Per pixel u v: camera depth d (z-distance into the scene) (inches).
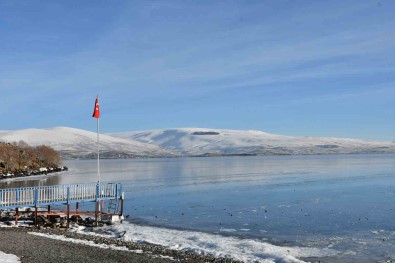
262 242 1296.8
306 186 3110.2
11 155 4987.7
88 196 1609.3
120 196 1690.5
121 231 1439.5
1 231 1294.3
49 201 1505.9
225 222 1656.0
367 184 3206.2
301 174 4505.4
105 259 961.5
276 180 3737.7
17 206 1439.5
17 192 1467.8
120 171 5693.9
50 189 1640.0
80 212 1701.5
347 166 6205.7
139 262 950.4
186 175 4638.3
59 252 1010.7
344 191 2731.3
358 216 1766.7
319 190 2815.0
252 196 2532.0
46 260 932.0
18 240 1140.5
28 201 1481.3
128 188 3090.6
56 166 5969.5
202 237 1350.9
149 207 2090.3
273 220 1691.7
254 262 1021.8
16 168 4813.0
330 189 2871.6
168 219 1733.5
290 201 2272.4
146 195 2625.5
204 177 4271.7
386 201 2225.6
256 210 1959.9
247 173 4849.9
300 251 1182.9
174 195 2620.6
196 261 999.6
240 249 1162.6
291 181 3599.9
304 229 1505.9
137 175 4707.2
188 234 1406.3
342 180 3617.1
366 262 1071.6
